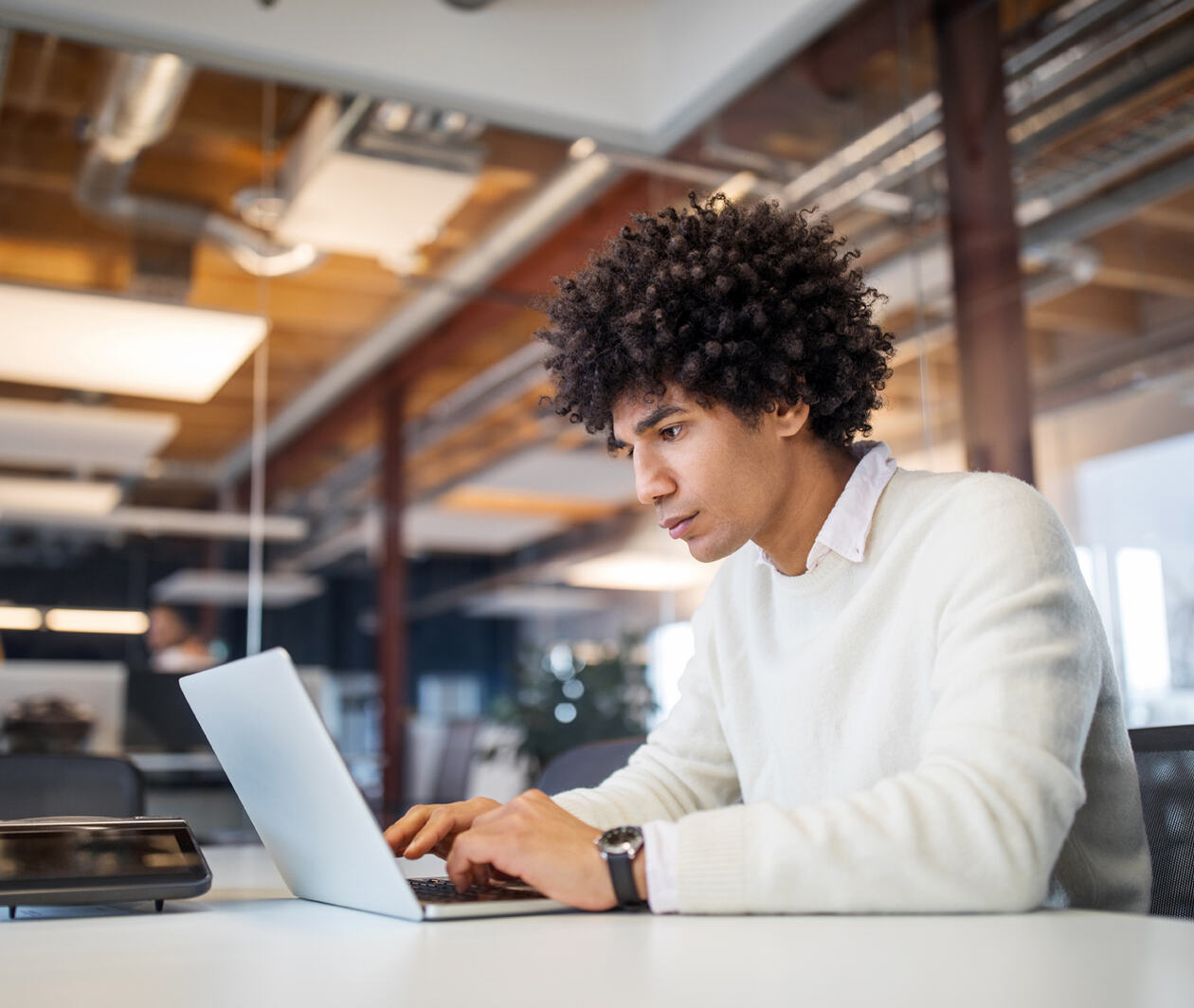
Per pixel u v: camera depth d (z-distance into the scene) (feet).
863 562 3.79
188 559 12.63
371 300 13.34
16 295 11.82
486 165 12.41
